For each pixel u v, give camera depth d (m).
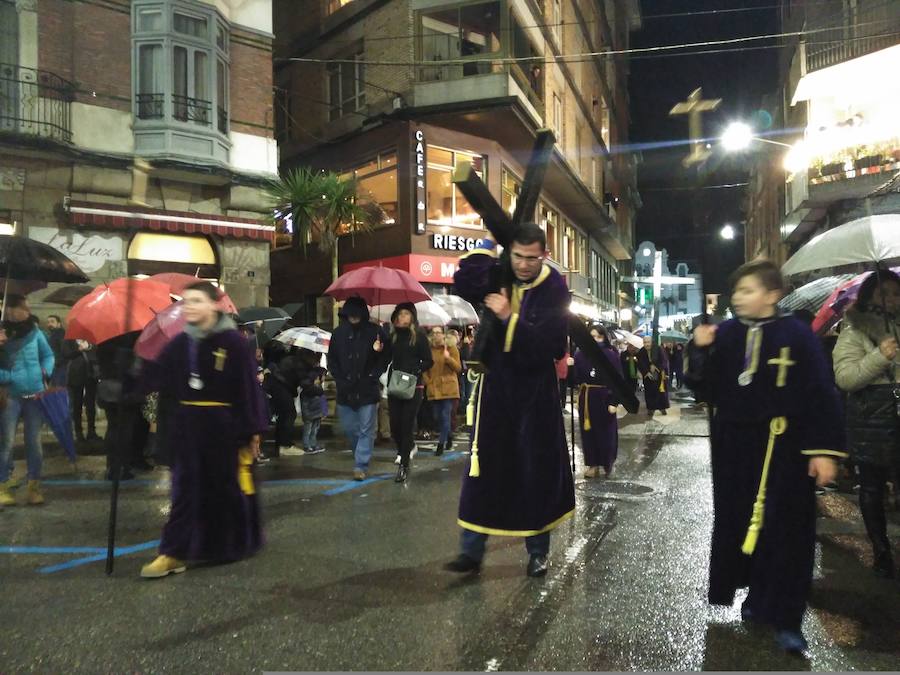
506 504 4.06
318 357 9.70
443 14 20.70
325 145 23.67
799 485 3.20
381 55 21.59
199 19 15.75
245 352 4.43
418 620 3.54
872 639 3.36
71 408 9.74
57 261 7.23
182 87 15.52
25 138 13.14
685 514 5.89
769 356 3.25
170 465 4.43
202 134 15.68
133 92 15.02
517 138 22.27
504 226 3.88
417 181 20.38
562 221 30.88
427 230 20.64
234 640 3.29
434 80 20.42
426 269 20.38
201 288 4.35
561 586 4.07
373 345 7.36
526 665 3.05
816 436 3.10
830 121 18.64
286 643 3.26
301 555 4.68
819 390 3.13
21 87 13.60
